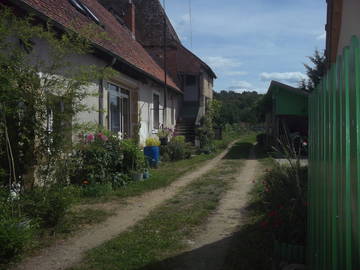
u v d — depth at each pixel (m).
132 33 21.55
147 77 15.33
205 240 5.49
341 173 2.53
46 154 5.67
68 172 6.23
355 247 2.25
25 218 5.17
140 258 4.77
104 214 6.88
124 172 10.08
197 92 26.39
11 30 5.41
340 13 5.62
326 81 3.11
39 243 5.25
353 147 2.23
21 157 5.55
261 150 22.08
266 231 5.41
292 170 5.90
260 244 5.08
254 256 4.72
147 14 25.62
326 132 3.11
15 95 5.10
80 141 7.03
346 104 2.37
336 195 2.72
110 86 12.60
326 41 6.56
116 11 21.94
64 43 6.00
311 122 4.16
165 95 18.73
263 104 23.34
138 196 8.51
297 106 18.38
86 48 6.56
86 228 6.07
